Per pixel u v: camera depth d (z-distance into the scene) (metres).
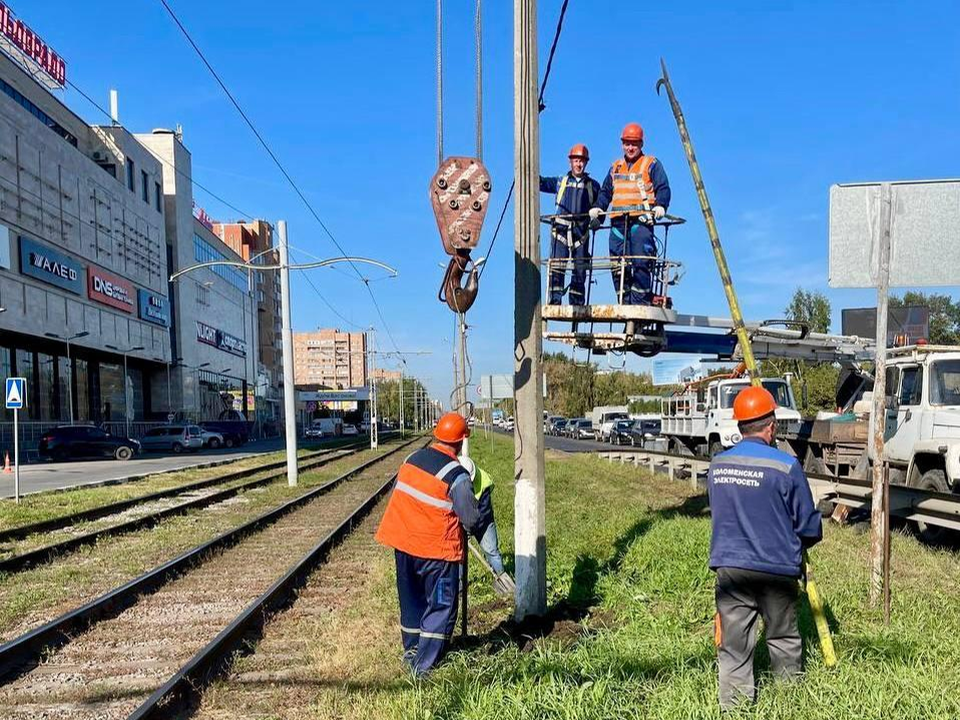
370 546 11.55
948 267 5.80
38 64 48.50
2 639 6.78
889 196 5.86
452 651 5.58
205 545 10.77
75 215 47.16
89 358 54.84
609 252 8.88
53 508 16.48
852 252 5.92
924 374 11.12
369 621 6.94
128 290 55.72
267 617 7.29
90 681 5.68
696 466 17.66
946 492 9.58
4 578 9.21
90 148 54.69
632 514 12.46
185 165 70.75
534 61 6.41
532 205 6.38
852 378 15.63
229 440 60.06
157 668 5.95
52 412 48.47
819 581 6.93
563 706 4.11
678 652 5.05
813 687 4.21
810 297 38.94
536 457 6.42
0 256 38.56
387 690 5.04
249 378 95.31
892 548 9.09
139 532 13.01
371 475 26.30
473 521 5.27
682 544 8.77
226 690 5.33
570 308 8.62
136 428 59.34
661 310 8.66
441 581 5.36
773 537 4.19
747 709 4.02
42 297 43.09
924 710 3.93
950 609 5.97
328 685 5.30
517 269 6.42
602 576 7.57
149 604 8.01
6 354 42.78
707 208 6.32
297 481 21.94
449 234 5.91
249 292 89.19
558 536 10.45
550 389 81.69
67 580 9.20
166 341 63.97
